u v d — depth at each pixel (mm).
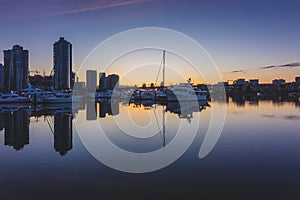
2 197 7750
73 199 7594
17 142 15844
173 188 8312
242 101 68250
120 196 7762
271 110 37562
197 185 8516
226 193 7879
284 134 17359
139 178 9242
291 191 7934
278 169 9945
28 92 71312
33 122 26219
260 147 13578
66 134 18922
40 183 8828
